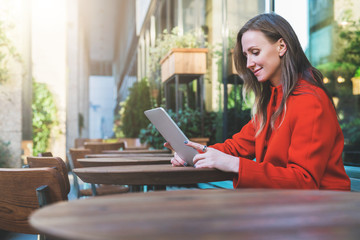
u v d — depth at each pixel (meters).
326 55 3.97
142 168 1.38
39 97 7.89
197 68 4.88
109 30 24.69
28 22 5.59
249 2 4.16
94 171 1.33
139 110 9.79
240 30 1.49
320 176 1.14
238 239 0.45
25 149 5.43
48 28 8.33
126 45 18.80
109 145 4.36
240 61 1.55
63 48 8.35
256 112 1.51
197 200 0.72
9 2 4.55
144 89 9.60
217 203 0.69
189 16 6.17
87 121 21.31
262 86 1.52
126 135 10.57
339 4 3.90
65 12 8.40
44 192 1.03
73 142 10.48
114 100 30.70
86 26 22.09
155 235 0.46
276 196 0.78
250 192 0.84
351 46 3.88
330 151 1.17
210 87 5.32
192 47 5.19
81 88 15.20
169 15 7.55
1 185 1.10
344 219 0.56
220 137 4.95
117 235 0.46
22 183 1.08
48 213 0.60
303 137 1.16
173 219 0.55
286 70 1.31
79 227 0.50
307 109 1.19
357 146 3.58
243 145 1.59
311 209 0.63
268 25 1.36
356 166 2.87
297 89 1.27
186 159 1.42
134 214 0.58
